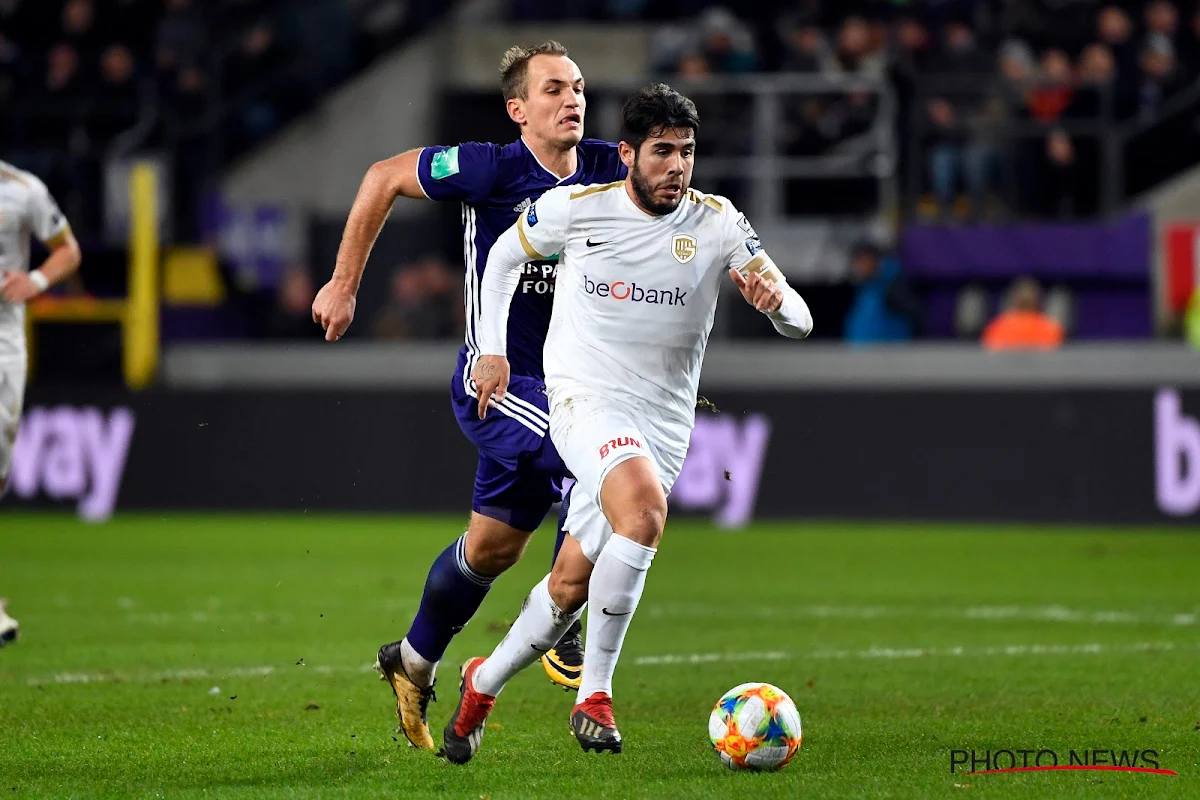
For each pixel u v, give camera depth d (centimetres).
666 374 1898
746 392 5331
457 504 5509
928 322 6359
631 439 1827
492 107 7262
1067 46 6588
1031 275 6272
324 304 2092
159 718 2192
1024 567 4128
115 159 6956
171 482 5650
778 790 1689
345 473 5569
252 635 3023
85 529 5250
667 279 1869
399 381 5694
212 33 7344
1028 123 6425
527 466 1992
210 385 5762
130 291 6322
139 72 7075
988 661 2680
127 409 5700
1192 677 2497
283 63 7406
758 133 6456
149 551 4578
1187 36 6662
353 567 4166
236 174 7319
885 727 2091
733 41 6494
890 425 5225
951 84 6450
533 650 1850
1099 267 6244
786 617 3281
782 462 5288
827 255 6394
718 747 1811
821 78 6431
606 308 1884
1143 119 6488
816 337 6431
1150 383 5125
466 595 1988
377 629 3102
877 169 6384
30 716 2208
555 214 1884
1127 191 6619
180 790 1728
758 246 1898
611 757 1914
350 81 7438
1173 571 4025
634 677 2562
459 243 6944
